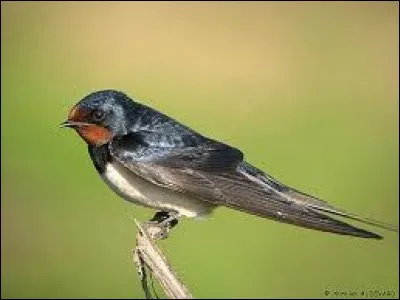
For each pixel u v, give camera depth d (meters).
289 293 13.42
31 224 14.63
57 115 17.11
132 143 8.28
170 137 8.38
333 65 18.67
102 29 19.31
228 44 19.05
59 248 14.35
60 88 17.92
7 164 15.39
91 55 18.64
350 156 16.42
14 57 18.67
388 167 16.36
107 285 13.91
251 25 19.61
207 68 18.33
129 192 8.41
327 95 17.92
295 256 13.63
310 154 16.48
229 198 8.15
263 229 13.61
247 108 17.33
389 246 14.28
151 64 18.45
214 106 17.52
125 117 8.37
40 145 15.70
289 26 19.75
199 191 8.18
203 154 8.38
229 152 8.47
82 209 14.57
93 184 14.77
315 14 20.08
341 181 15.81
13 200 14.90
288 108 17.44
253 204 8.10
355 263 13.62
